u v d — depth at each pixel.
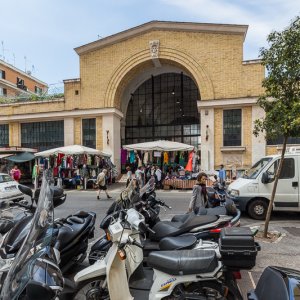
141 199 5.29
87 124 23.05
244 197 9.61
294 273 2.56
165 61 22.03
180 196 15.13
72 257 4.91
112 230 3.58
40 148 24.41
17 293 2.01
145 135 26.05
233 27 19.59
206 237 4.44
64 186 20.11
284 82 6.77
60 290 2.20
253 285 4.59
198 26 20.30
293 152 9.80
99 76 22.66
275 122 6.83
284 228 8.19
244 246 3.05
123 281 3.65
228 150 19.59
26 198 13.30
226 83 19.86
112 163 21.95
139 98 26.25
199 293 3.21
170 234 4.55
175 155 21.09
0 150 22.33
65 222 5.12
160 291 3.22
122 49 22.22
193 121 24.94
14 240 3.41
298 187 9.41
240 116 19.67
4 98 25.89
